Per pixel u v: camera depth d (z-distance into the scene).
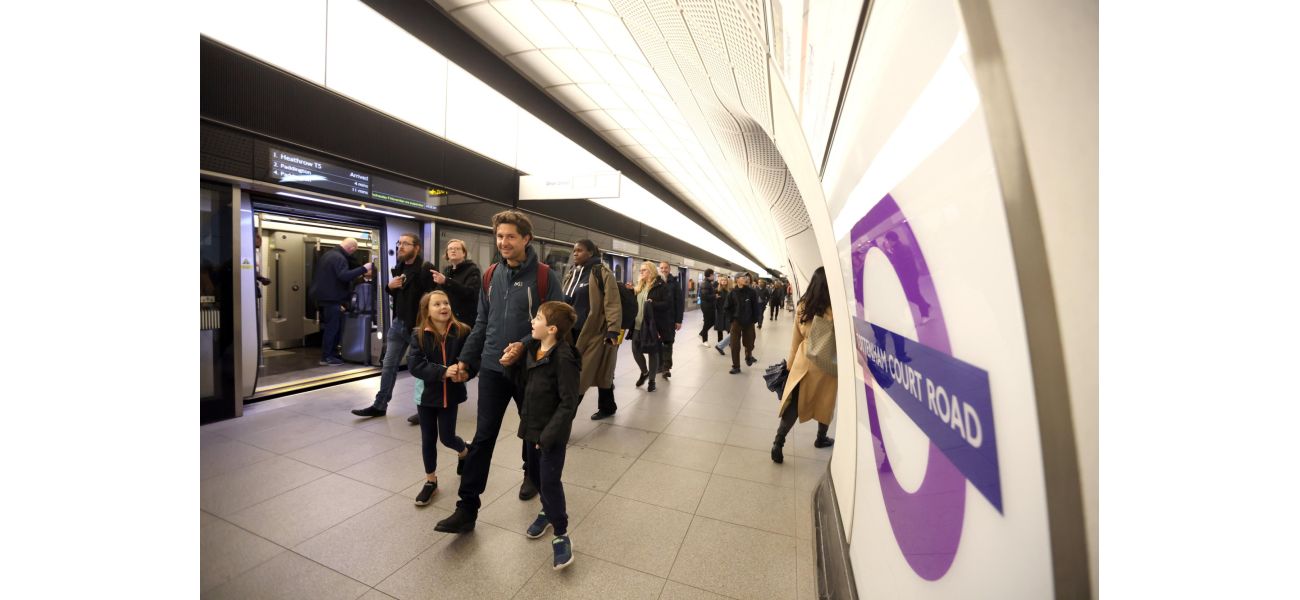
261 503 2.53
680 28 2.51
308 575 1.95
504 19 4.96
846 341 1.91
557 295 2.35
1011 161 0.49
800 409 3.06
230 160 3.89
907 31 0.74
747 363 6.99
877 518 1.33
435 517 2.41
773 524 2.38
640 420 4.09
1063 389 0.46
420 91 5.84
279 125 4.24
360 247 6.18
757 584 1.93
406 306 4.03
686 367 6.76
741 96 2.56
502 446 3.37
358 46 4.97
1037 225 0.47
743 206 9.37
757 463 3.17
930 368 0.80
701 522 2.39
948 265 0.68
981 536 0.64
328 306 5.79
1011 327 0.51
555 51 5.54
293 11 4.32
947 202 0.65
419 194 5.80
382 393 4.07
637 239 14.19
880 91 0.89
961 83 0.56
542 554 2.11
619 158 9.80
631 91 6.40
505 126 7.42
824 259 2.12
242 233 4.14
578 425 3.92
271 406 4.27
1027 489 0.51
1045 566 0.49
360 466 3.02
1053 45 0.47
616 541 2.21
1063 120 0.46
